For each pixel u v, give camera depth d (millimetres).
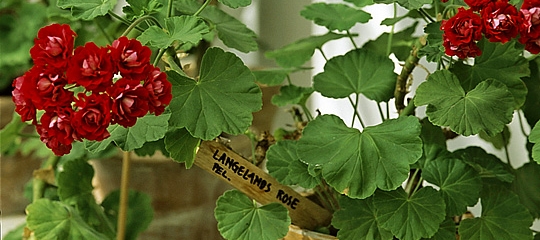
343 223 693
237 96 669
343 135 679
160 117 664
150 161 933
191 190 953
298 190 905
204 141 700
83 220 865
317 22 802
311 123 693
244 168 714
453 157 730
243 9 1129
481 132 835
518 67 717
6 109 1042
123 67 602
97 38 957
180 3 767
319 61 1052
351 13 812
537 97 763
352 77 760
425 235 679
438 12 754
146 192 955
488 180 757
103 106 593
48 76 597
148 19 686
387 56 776
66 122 596
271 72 862
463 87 721
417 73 929
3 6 1113
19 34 1108
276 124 1096
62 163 948
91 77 595
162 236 976
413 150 662
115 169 955
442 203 687
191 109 659
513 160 893
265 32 1100
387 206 683
